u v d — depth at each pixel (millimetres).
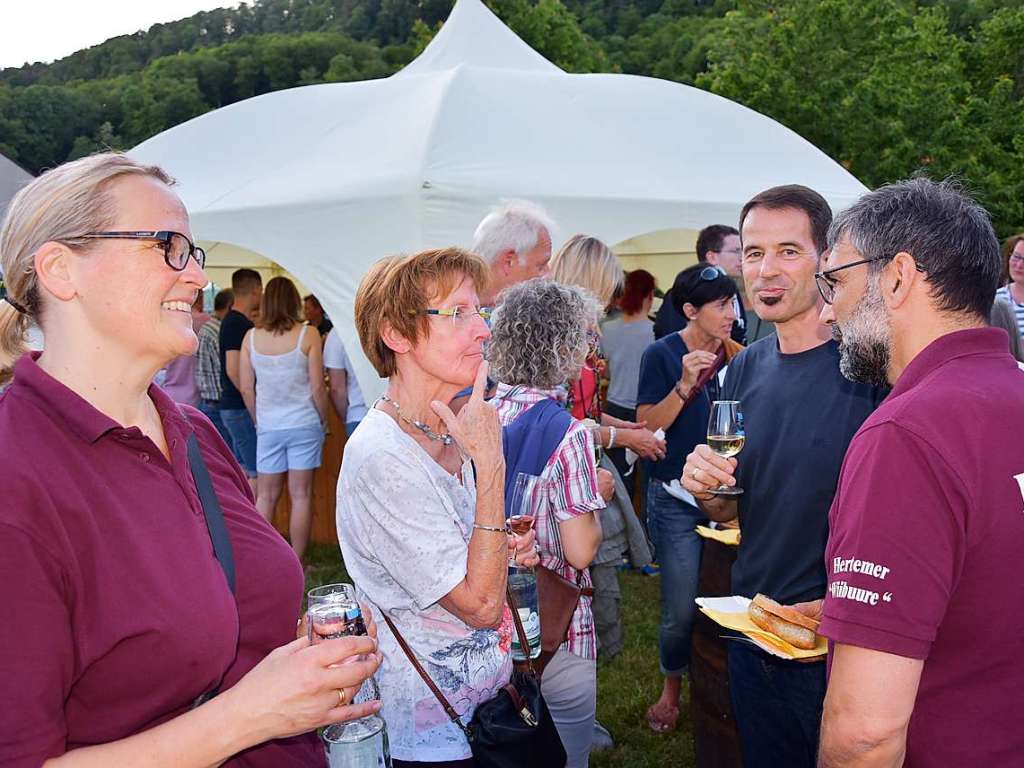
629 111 7152
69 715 1144
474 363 1799
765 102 23000
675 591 3453
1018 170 22625
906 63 23625
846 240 1532
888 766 1277
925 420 1287
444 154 5727
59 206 1181
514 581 2000
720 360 3572
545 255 3602
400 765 1718
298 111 7352
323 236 5586
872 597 1259
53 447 1151
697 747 2854
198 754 1101
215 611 1234
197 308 6699
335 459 6465
